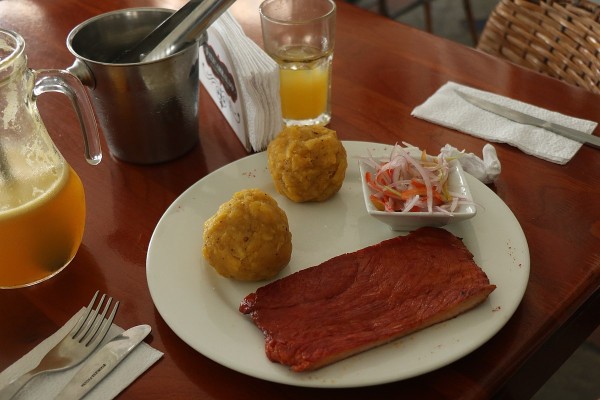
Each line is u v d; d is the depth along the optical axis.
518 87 1.17
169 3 1.49
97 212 0.93
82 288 0.80
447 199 0.87
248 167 0.97
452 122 1.08
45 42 1.35
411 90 1.17
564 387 1.55
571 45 1.27
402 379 0.64
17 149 0.73
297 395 0.67
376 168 0.92
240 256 0.76
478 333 0.69
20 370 0.69
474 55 1.27
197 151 1.05
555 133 1.04
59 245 0.78
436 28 3.15
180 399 0.66
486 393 0.66
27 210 0.73
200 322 0.72
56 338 0.72
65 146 1.07
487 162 0.95
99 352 0.70
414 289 0.73
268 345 0.67
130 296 0.79
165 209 0.93
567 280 0.79
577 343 0.81
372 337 0.67
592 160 0.99
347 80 1.21
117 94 0.92
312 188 0.90
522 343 0.71
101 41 1.03
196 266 0.80
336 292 0.74
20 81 0.72
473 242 0.82
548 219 0.88
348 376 0.64
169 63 0.91
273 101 0.98
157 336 0.73
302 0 1.12
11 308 0.77
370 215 0.86
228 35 1.01
